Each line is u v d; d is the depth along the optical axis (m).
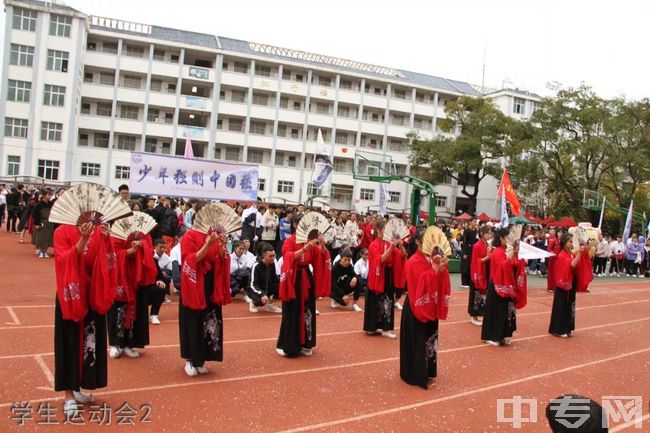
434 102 52.06
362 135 50.69
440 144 43.50
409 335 6.89
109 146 42.44
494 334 9.37
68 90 39.94
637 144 32.22
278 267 10.92
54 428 4.93
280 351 7.79
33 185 33.00
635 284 21.28
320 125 48.16
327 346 8.52
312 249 7.80
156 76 43.69
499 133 41.78
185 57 45.38
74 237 5.17
